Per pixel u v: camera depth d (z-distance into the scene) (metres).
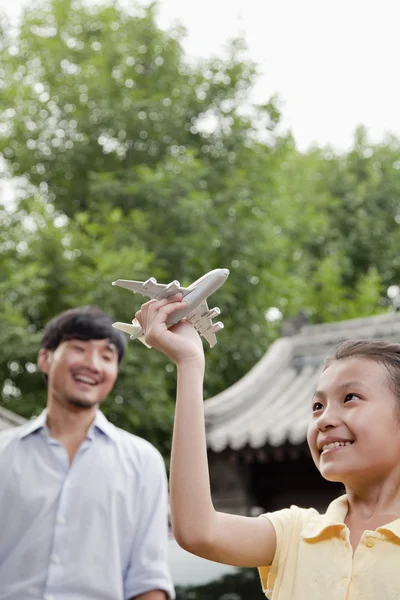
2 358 9.90
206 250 11.05
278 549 1.58
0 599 2.62
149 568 2.71
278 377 6.54
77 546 2.65
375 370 1.51
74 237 10.86
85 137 12.09
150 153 12.38
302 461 5.22
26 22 12.90
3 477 2.74
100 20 12.89
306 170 16.02
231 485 5.28
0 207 12.07
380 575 1.40
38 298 10.23
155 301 1.65
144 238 10.90
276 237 12.11
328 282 14.43
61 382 2.82
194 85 12.76
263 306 12.09
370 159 17.33
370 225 15.93
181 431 1.54
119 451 2.81
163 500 2.84
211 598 4.12
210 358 11.20
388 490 1.49
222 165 12.30
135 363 9.81
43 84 12.40
